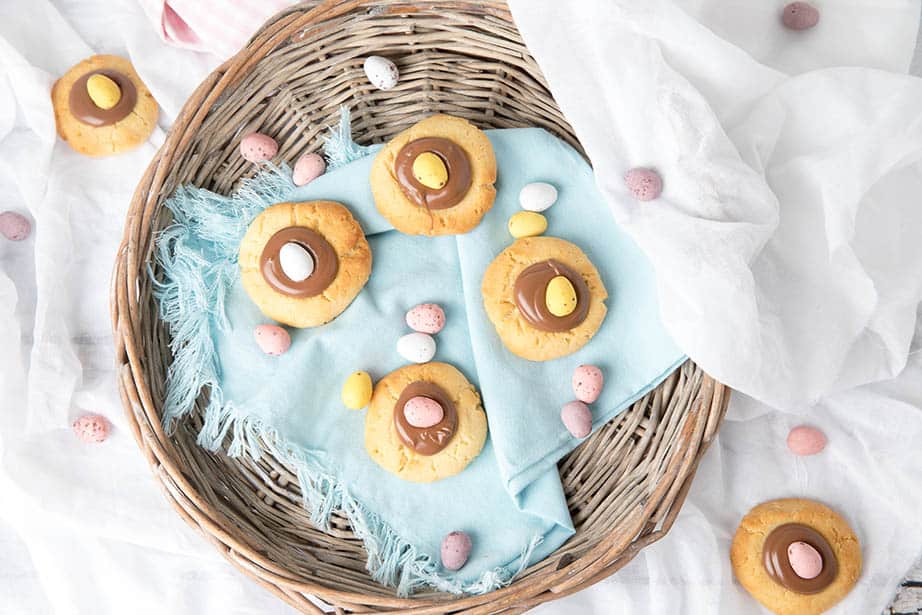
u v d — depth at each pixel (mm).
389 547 709
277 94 758
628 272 735
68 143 788
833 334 711
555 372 720
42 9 806
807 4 750
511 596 657
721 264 677
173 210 738
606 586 736
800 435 745
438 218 728
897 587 732
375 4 745
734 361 674
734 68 706
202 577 747
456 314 739
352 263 726
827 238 708
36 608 755
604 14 701
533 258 721
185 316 729
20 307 782
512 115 777
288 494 725
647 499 685
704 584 725
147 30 805
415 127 737
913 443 738
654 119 697
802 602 712
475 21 749
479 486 714
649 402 735
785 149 726
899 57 749
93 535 748
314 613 666
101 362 775
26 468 747
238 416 709
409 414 700
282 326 729
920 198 738
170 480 683
